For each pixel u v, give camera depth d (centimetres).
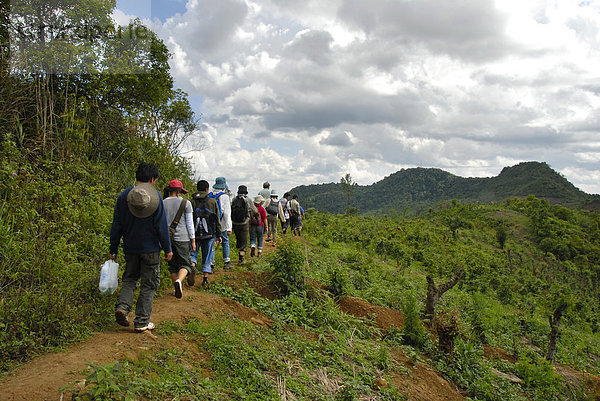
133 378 374
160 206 500
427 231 4444
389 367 676
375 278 1404
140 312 496
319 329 719
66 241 660
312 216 3647
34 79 969
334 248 1992
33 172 766
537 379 859
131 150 1230
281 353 573
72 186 809
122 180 1120
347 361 641
